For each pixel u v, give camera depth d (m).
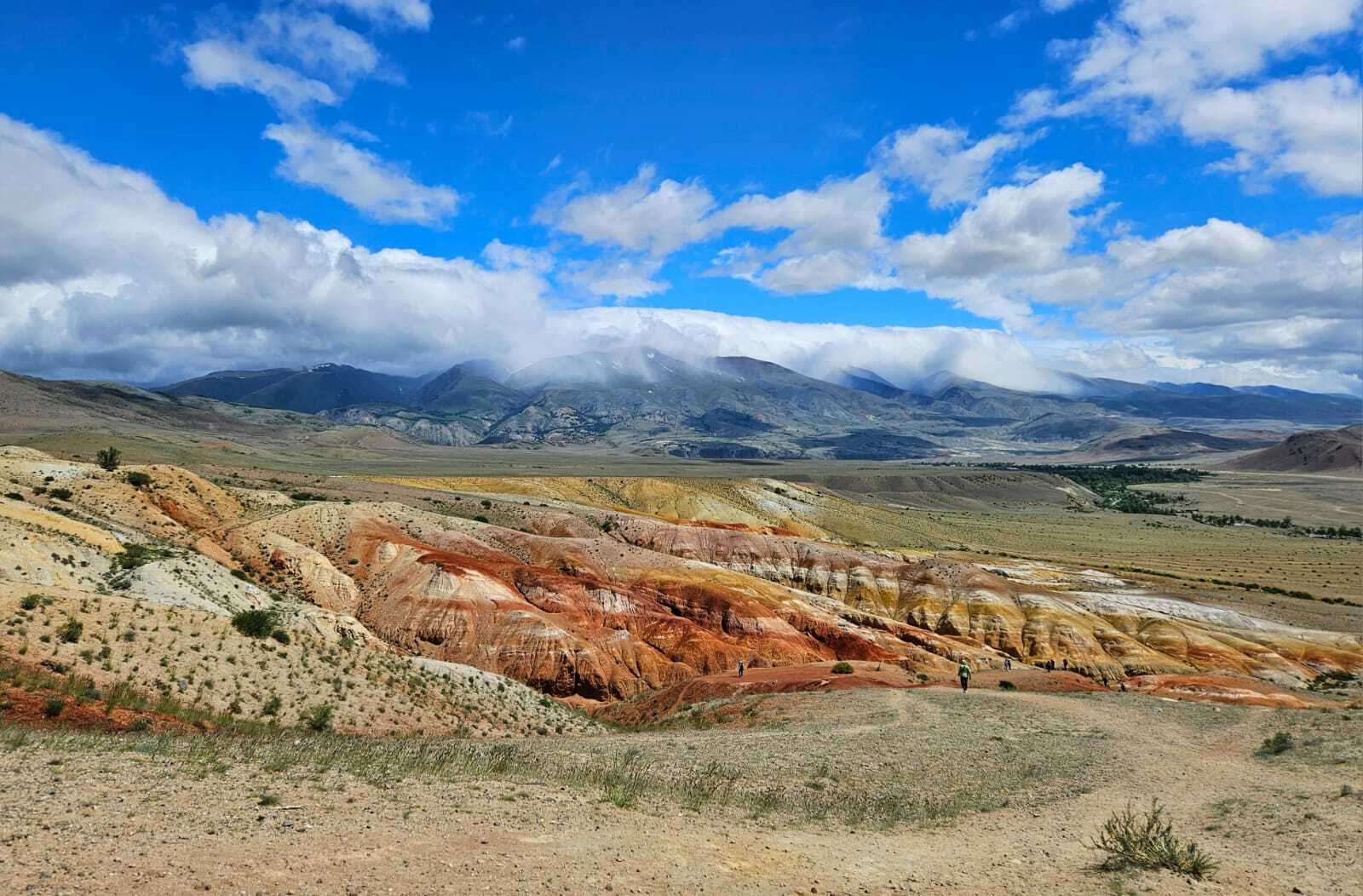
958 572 131.88
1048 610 119.31
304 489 156.00
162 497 95.44
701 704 56.16
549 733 48.19
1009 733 36.62
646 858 14.68
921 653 105.06
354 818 15.45
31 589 37.16
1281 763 30.30
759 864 15.16
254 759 20.70
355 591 91.25
